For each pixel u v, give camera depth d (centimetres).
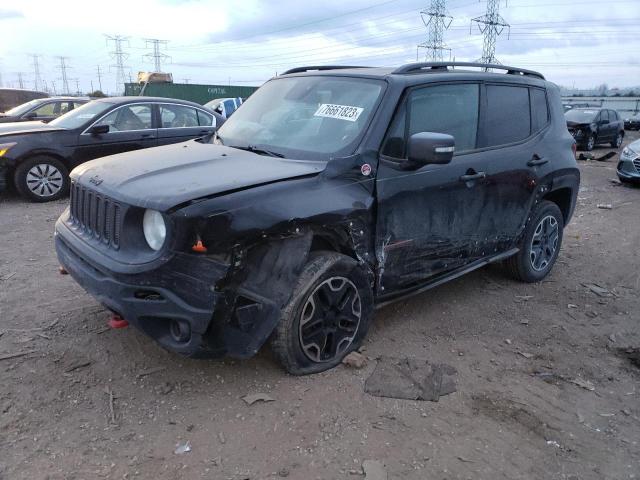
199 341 295
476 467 279
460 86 433
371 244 365
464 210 428
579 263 629
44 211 796
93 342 377
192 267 286
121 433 288
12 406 304
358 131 368
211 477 261
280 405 316
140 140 924
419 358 381
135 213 298
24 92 2045
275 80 479
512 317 464
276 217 303
